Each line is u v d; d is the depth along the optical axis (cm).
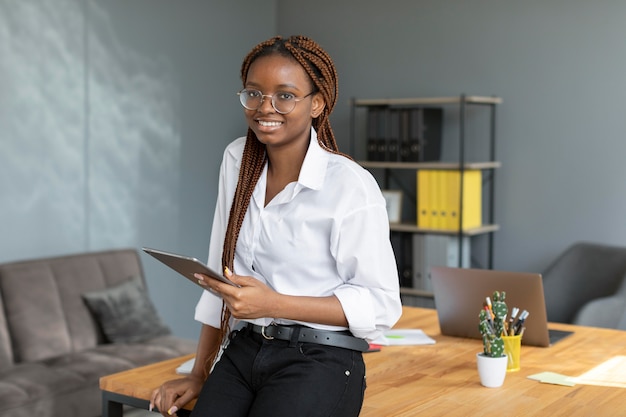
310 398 175
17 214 448
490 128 536
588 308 396
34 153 455
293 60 180
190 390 208
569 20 505
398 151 527
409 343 272
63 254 473
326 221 183
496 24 530
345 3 589
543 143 519
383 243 186
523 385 223
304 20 609
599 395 214
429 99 513
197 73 556
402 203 570
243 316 177
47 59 458
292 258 187
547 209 520
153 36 522
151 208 527
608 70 495
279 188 191
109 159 498
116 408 226
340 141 597
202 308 214
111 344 430
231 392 187
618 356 258
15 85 443
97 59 487
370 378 229
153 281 531
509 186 533
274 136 182
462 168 501
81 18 476
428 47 557
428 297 525
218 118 575
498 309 233
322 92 186
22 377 368
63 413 365
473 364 247
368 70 582
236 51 588
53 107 463
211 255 213
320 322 182
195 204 560
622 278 415
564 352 263
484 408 202
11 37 439
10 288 410
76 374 379
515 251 533
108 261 457
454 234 512
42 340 409
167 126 536
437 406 203
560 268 453
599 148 500
